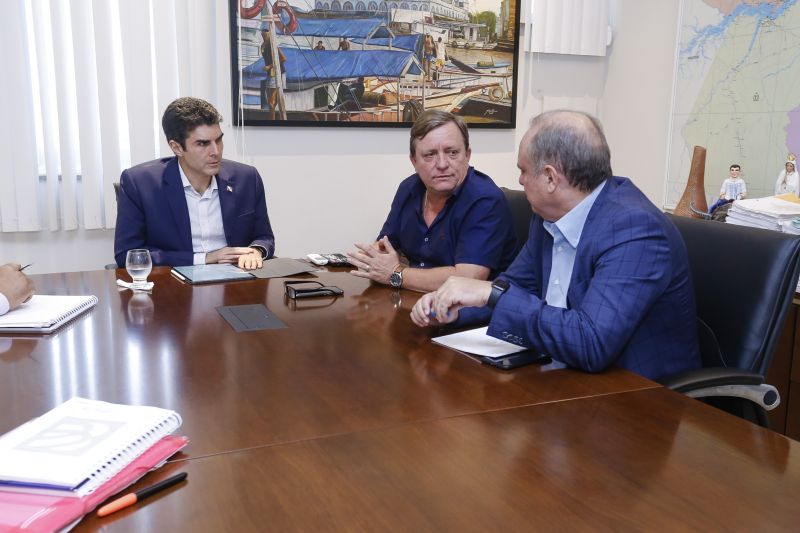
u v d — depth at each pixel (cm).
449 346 143
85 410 99
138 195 246
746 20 306
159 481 86
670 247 142
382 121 350
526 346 136
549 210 153
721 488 86
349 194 353
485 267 203
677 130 350
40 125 291
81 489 79
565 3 383
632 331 134
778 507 81
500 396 116
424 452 95
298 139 337
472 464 91
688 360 153
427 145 203
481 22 364
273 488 85
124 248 245
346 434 100
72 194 298
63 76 287
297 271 217
